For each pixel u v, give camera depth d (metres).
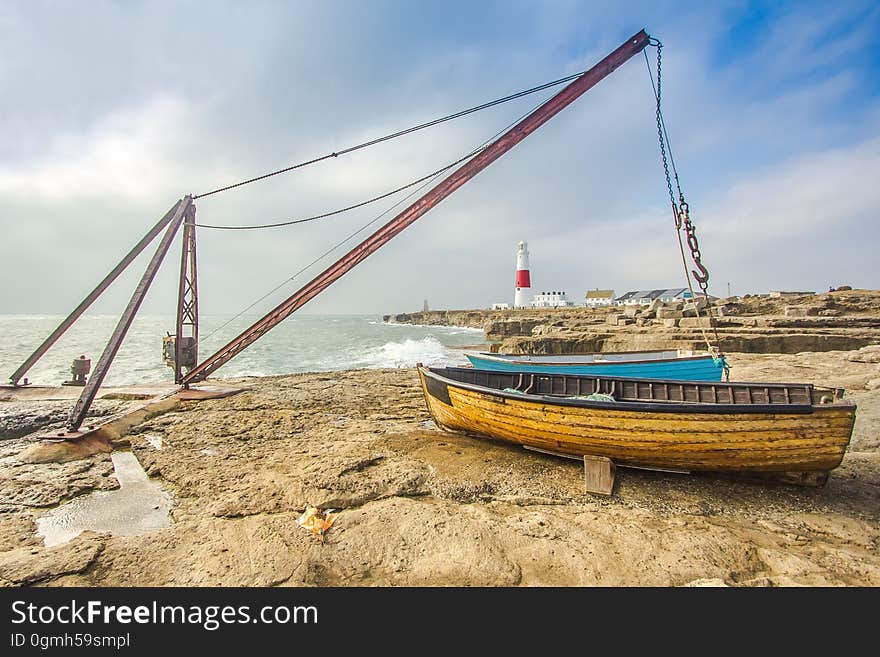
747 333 25.61
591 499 5.68
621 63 9.69
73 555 4.40
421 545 4.54
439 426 9.39
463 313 100.88
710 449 5.75
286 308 12.73
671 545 4.45
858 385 12.75
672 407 5.78
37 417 10.91
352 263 11.92
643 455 6.14
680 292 88.44
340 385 16.47
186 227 14.41
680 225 8.57
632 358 16.05
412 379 18.27
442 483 6.27
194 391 13.78
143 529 5.17
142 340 57.34
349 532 4.82
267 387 15.77
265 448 8.22
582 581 3.93
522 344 32.81
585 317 50.09
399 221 11.32
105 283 13.71
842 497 5.61
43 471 7.05
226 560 4.32
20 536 4.98
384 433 9.16
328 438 8.82
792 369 16.81
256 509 5.54
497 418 7.44
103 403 12.00
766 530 4.82
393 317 135.88
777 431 5.38
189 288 14.95
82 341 54.00
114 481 6.66
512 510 5.43
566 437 6.66
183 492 6.19
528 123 10.19
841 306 30.12
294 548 4.52
